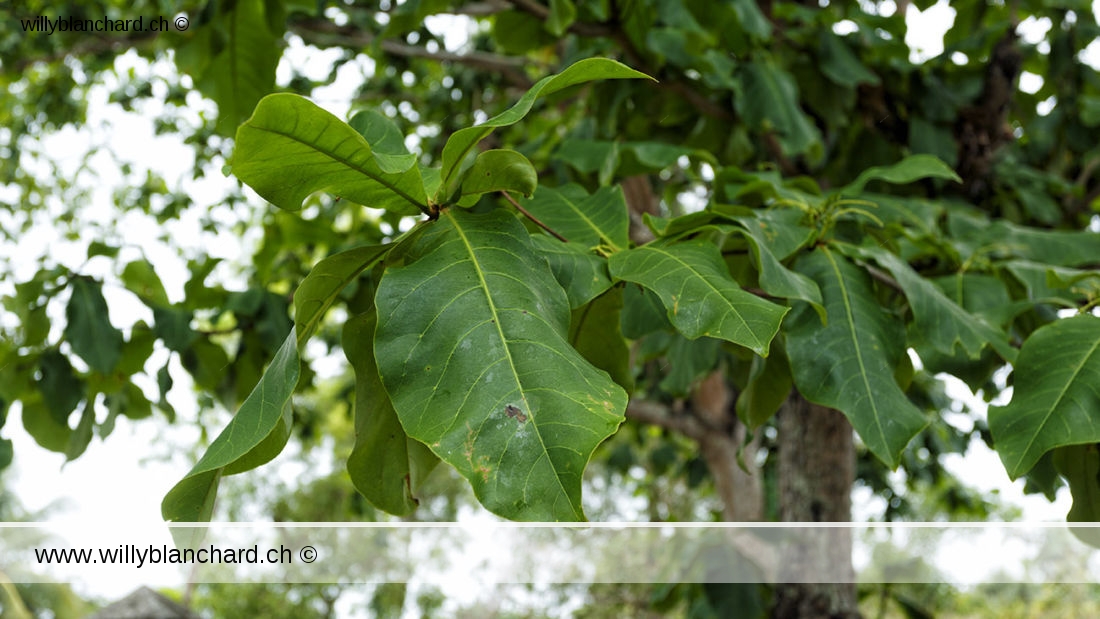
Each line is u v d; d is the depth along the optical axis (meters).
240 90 2.88
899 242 2.23
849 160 3.38
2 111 6.57
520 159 1.11
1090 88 4.13
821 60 3.17
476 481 0.84
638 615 5.82
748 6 2.85
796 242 1.48
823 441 3.24
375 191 1.06
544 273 1.07
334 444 14.29
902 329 1.47
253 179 0.99
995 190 3.52
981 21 3.97
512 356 0.93
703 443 5.30
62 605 3.57
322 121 0.93
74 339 2.45
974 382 1.77
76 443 2.60
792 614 3.19
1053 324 1.38
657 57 2.89
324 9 4.23
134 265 2.63
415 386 0.93
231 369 2.90
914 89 3.38
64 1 4.58
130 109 5.54
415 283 1.00
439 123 5.23
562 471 0.84
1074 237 2.47
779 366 1.63
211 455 0.97
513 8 2.99
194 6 3.49
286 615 10.58
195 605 11.23
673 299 1.10
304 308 1.09
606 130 3.14
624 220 1.39
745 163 3.46
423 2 2.62
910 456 5.24
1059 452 1.55
